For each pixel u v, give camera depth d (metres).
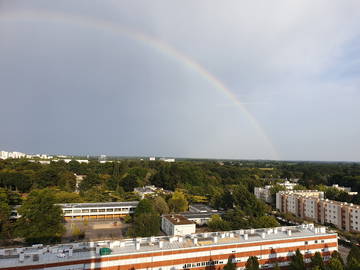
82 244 49.97
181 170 198.62
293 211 133.00
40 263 42.31
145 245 51.53
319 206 117.12
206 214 108.69
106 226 104.69
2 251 45.88
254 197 115.25
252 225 86.25
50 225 79.12
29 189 159.38
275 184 172.12
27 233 76.25
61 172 182.50
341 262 48.16
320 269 45.62
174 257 49.94
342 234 93.38
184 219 91.50
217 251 52.84
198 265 51.38
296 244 58.75
